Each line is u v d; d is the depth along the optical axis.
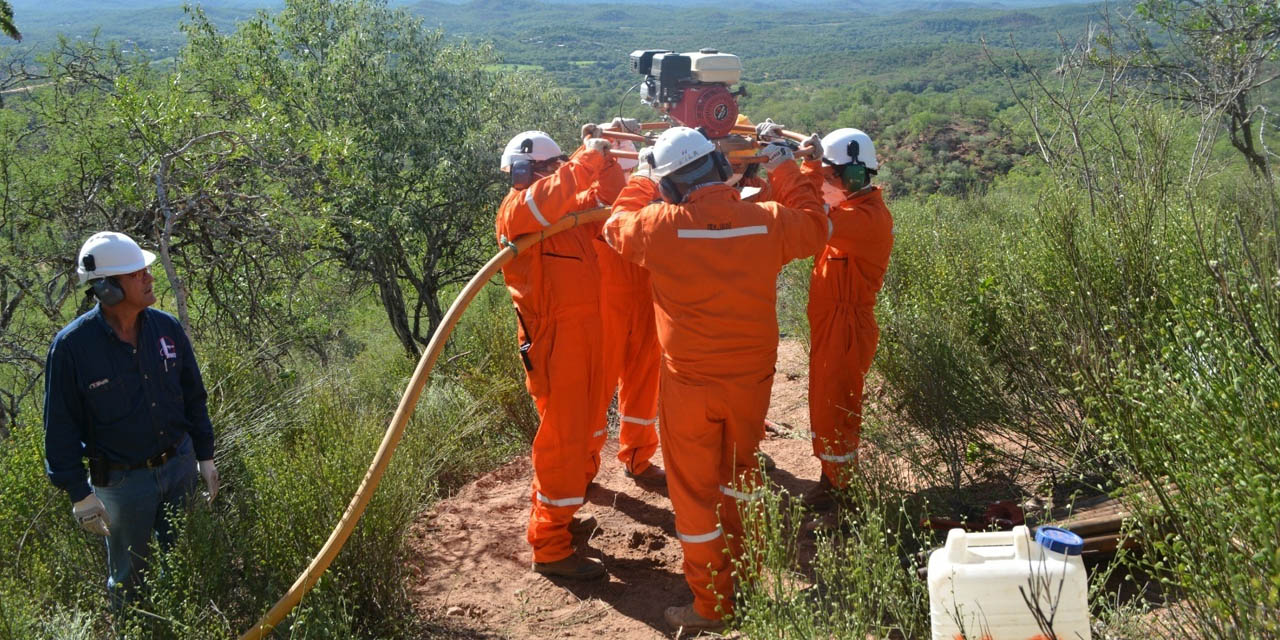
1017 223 7.16
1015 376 4.98
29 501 4.52
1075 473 4.41
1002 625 2.96
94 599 4.08
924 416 4.98
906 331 5.42
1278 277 2.98
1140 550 3.64
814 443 5.11
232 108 10.16
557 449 4.66
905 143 59.16
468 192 18.38
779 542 3.61
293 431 5.75
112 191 8.58
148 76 10.62
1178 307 3.42
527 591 4.70
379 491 4.37
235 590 4.16
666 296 4.02
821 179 4.37
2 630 3.46
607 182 4.71
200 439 4.39
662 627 4.29
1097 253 4.50
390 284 17.94
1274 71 8.83
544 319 4.60
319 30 18.08
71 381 3.89
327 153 10.27
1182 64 8.80
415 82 18.38
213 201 8.55
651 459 6.17
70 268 8.29
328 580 4.01
